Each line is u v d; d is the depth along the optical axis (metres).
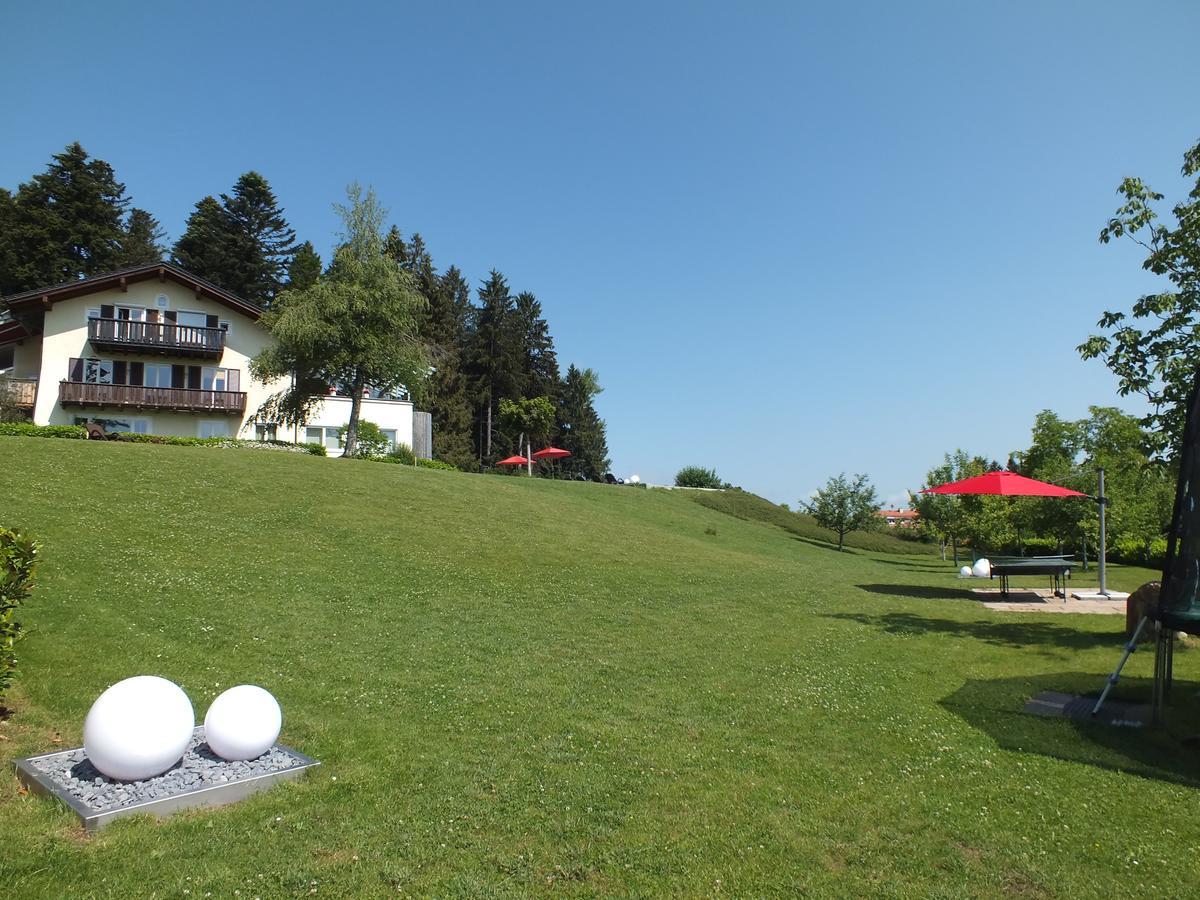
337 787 5.59
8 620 6.33
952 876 4.46
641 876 4.40
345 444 37.66
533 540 21.48
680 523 37.75
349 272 35.84
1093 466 30.12
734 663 10.02
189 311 39.91
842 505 41.50
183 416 39.66
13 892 3.94
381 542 18.17
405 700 7.88
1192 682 9.13
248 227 62.09
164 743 5.31
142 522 16.28
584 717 7.52
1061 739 7.01
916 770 6.20
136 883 4.12
